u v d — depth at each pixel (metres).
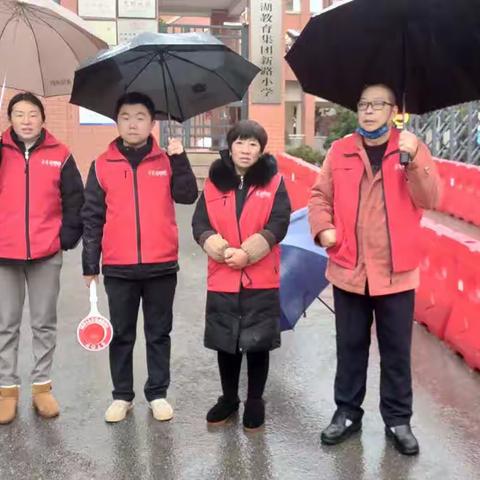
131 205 3.57
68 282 6.68
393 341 3.36
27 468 3.25
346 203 3.30
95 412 3.86
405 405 3.42
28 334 5.07
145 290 3.69
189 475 3.20
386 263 3.28
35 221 3.64
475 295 4.51
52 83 3.89
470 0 2.85
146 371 4.45
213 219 3.48
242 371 4.48
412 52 3.15
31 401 3.99
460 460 3.32
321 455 3.38
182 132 13.59
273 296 3.48
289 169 11.45
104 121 12.02
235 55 3.50
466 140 14.09
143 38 3.31
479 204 9.80
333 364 4.61
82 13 11.73
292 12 27.38
